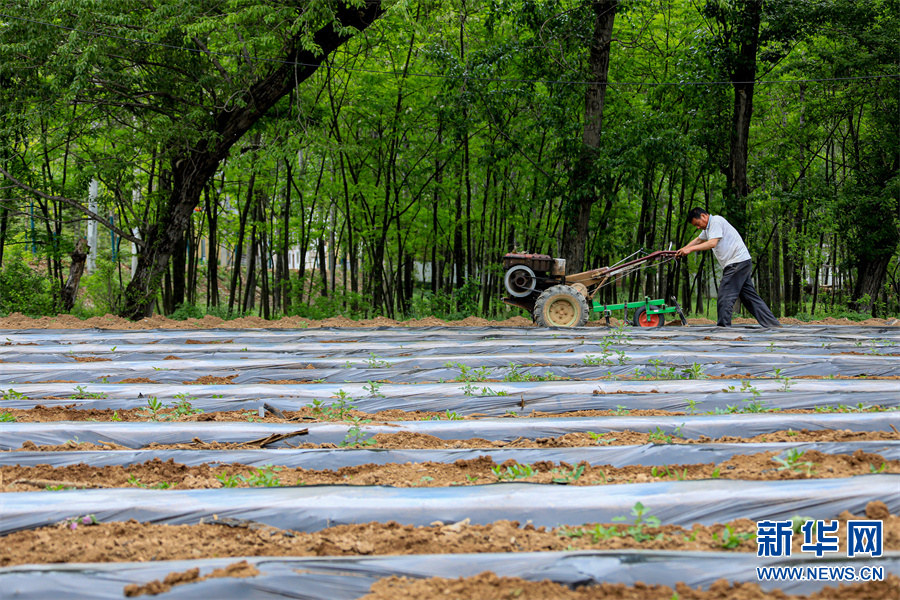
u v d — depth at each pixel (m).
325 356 8.15
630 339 9.02
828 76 16.61
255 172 15.41
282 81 13.54
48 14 12.49
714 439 4.29
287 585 2.29
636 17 16.47
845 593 2.20
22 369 6.89
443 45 15.88
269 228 16.58
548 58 15.12
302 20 12.18
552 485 3.20
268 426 4.45
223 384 6.31
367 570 2.40
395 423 4.54
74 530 2.84
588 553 2.45
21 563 2.51
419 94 15.82
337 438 4.36
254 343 9.32
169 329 10.83
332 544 2.66
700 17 16.67
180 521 2.94
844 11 15.30
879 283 18.50
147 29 12.86
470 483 3.45
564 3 15.52
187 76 13.88
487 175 15.93
